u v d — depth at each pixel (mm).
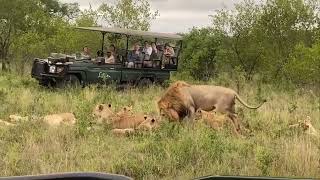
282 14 24562
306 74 21719
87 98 15430
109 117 11586
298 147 8984
